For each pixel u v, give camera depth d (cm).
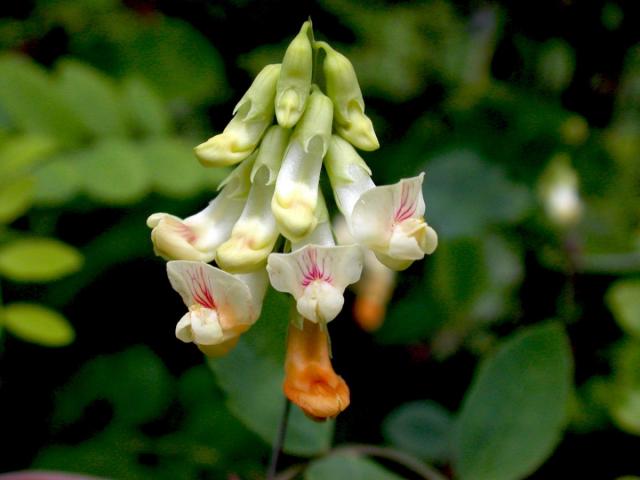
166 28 21
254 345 11
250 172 9
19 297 18
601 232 21
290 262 8
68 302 19
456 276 18
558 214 19
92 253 19
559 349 11
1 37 21
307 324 9
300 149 9
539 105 22
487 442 11
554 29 22
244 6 23
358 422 20
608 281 20
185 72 20
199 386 18
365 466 11
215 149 9
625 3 21
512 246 21
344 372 20
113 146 15
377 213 8
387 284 17
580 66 22
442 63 23
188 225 9
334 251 8
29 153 13
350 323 20
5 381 18
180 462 17
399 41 23
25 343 19
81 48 21
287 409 10
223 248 8
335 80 9
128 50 20
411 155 22
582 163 22
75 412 18
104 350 19
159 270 20
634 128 23
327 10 23
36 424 18
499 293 20
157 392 18
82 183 14
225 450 17
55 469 16
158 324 20
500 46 23
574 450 18
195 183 15
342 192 9
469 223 21
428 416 18
